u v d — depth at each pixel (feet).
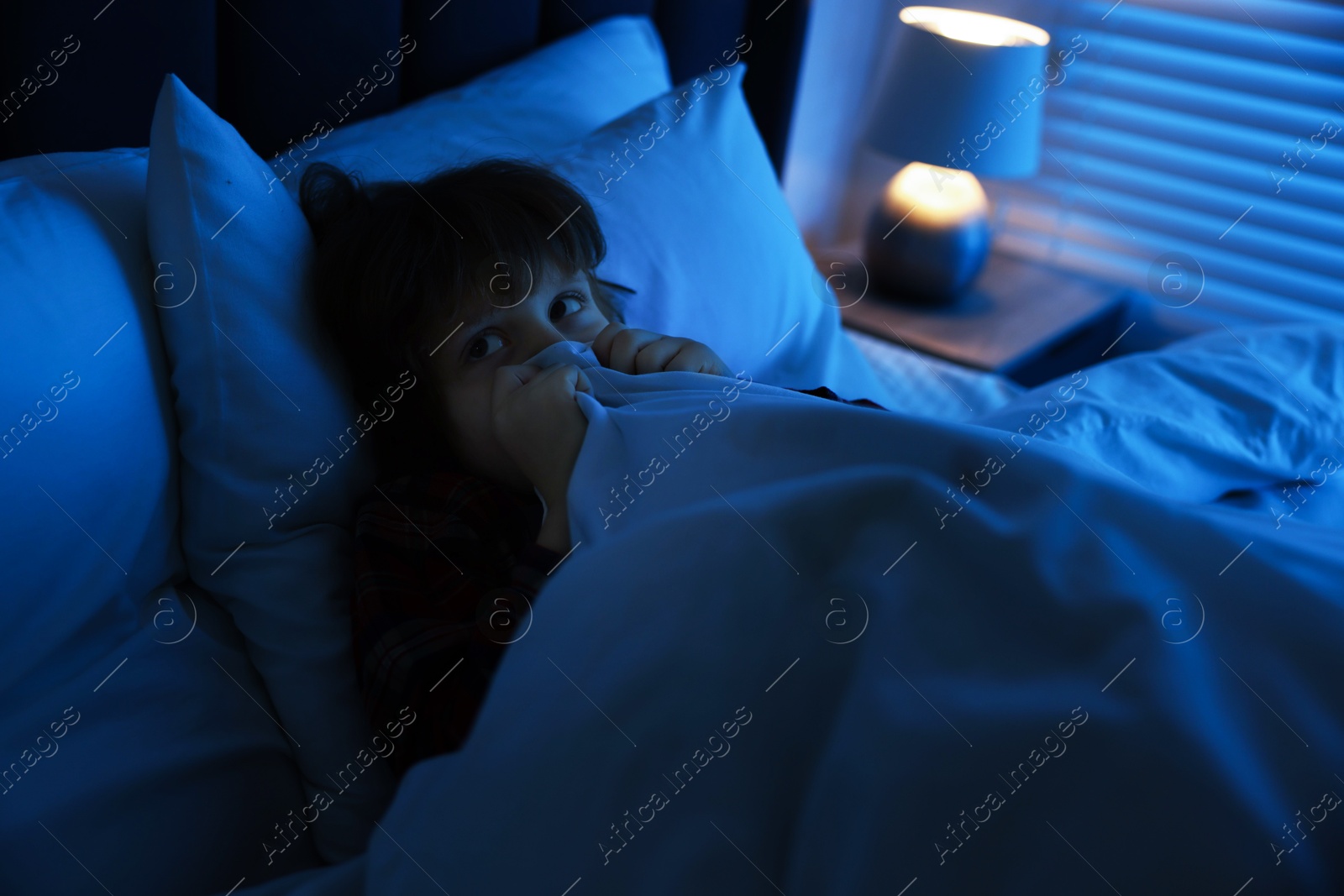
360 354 2.70
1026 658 1.85
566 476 2.46
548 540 2.39
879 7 7.46
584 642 1.92
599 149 3.66
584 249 2.90
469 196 2.73
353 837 2.43
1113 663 1.75
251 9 3.20
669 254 3.58
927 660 1.84
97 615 2.10
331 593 2.55
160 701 2.19
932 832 1.61
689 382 2.67
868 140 6.76
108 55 2.83
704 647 1.90
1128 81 7.23
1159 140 7.22
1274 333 4.31
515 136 3.72
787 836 1.78
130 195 2.46
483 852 1.82
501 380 2.61
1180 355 4.04
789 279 4.08
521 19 4.29
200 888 2.16
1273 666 1.79
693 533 1.99
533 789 1.83
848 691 1.82
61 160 2.40
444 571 2.53
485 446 2.76
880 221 6.75
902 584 1.95
